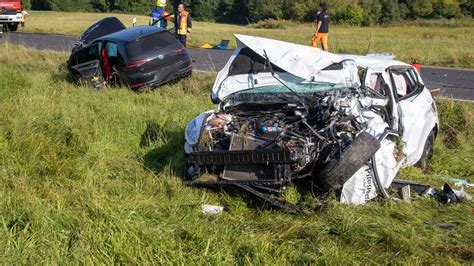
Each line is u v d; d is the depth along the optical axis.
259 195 5.15
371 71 6.20
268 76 6.35
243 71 6.54
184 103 9.29
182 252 4.14
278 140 5.20
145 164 6.46
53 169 5.92
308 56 6.39
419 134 6.44
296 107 5.73
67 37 27.20
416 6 60.41
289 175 5.07
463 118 8.62
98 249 4.11
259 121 5.54
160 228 4.52
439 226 4.75
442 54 17.69
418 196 5.42
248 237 4.44
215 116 5.82
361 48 18.81
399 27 46.22
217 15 68.50
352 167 4.95
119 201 5.09
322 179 5.07
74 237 4.31
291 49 6.50
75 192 5.21
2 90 9.88
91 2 79.31
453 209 5.13
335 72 6.14
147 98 10.02
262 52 6.37
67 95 9.90
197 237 4.36
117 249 4.09
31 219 4.52
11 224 4.54
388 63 6.73
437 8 60.41
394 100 6.21
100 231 4.33
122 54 11.10
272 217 4.99
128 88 11.15
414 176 6.22
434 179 6.23
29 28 33.81
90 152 6.58
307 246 4.38
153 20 18.84
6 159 6.11
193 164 5.48
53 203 4.93
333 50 18.44
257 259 4.04
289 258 4.16
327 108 5.45
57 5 78.12
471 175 6.69
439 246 4.32
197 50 19.98
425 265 4.05
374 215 4.91
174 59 11.50
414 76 7.09
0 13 30.55
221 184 5.28
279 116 5.64
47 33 30.62
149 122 7.86
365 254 4.20
